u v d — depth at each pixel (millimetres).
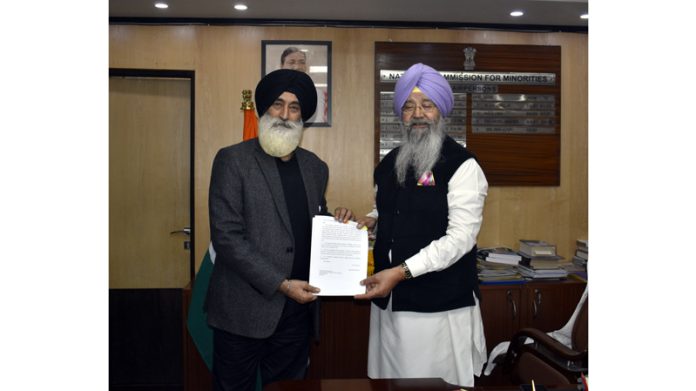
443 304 1765
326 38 3078
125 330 3279
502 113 3172
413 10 2879
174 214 3248
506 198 3246
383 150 3111
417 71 1806
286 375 1928
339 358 2807
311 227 1868
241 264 1696
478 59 3137
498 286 2820
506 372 2166
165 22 3000
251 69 3057
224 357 1814
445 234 1784
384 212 1877
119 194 3229
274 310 1770
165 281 3273
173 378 3299
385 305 1792
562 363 1921
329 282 1767
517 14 2957
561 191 3271
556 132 3217
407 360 1786
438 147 1808
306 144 3121
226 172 1770
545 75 3195
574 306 2861
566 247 3287
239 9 2859
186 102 3201
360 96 3113
